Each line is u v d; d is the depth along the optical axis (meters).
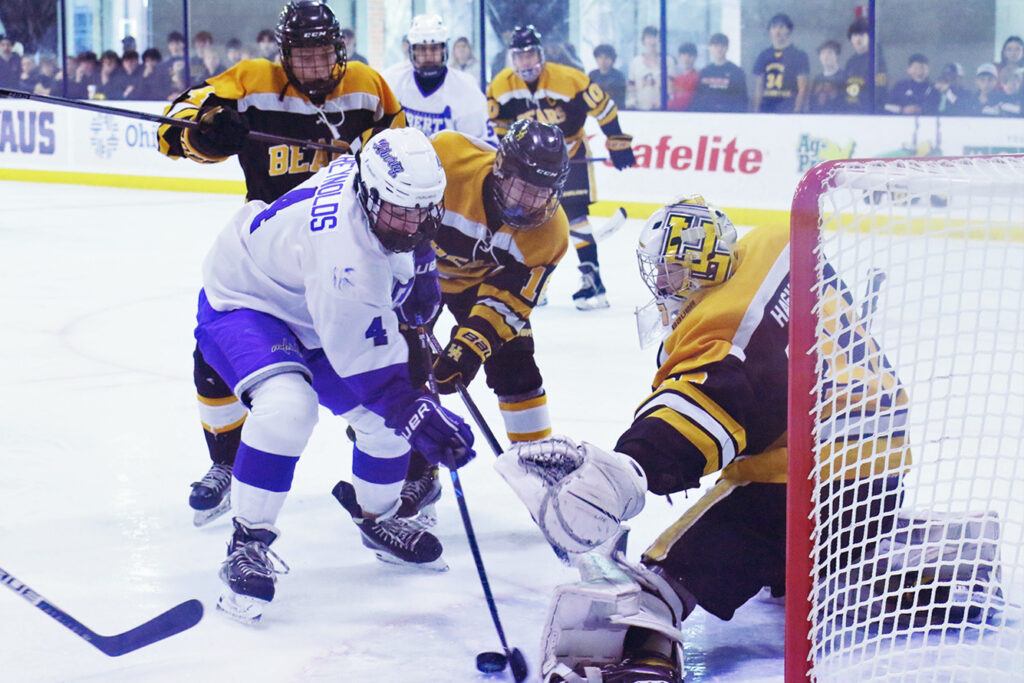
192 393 12.82
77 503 9.20
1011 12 25.61
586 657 5.99
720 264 6.24
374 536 7.96
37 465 10.17
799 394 5.20
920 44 26.56
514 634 6.82
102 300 18.70
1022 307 5.79
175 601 7.34
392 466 7.70
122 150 37.62
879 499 6.44
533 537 8.62
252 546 7.05
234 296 7.48
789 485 5.27
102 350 15.04
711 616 7.08
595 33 31.11
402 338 7.02
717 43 28.53
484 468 10.33
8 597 7.34
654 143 29.25
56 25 37.97
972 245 17.23
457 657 6.50
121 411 12.02
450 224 8.41
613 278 21.64
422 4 34.56
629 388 13.10
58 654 6.51
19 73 39.03
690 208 6.39
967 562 5.90
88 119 38.16
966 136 25.88
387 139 6.56
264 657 6.51
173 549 8.26
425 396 6.90
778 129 27.53
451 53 33.81
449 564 8.06
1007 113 25.95
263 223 7.30
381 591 7.54
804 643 5.34
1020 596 6.91
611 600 5.72
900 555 6.61
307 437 7.04
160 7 36.94
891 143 26.50
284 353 7.19
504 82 20.30
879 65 27.12
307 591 7.53
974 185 5.38
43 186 38.31
